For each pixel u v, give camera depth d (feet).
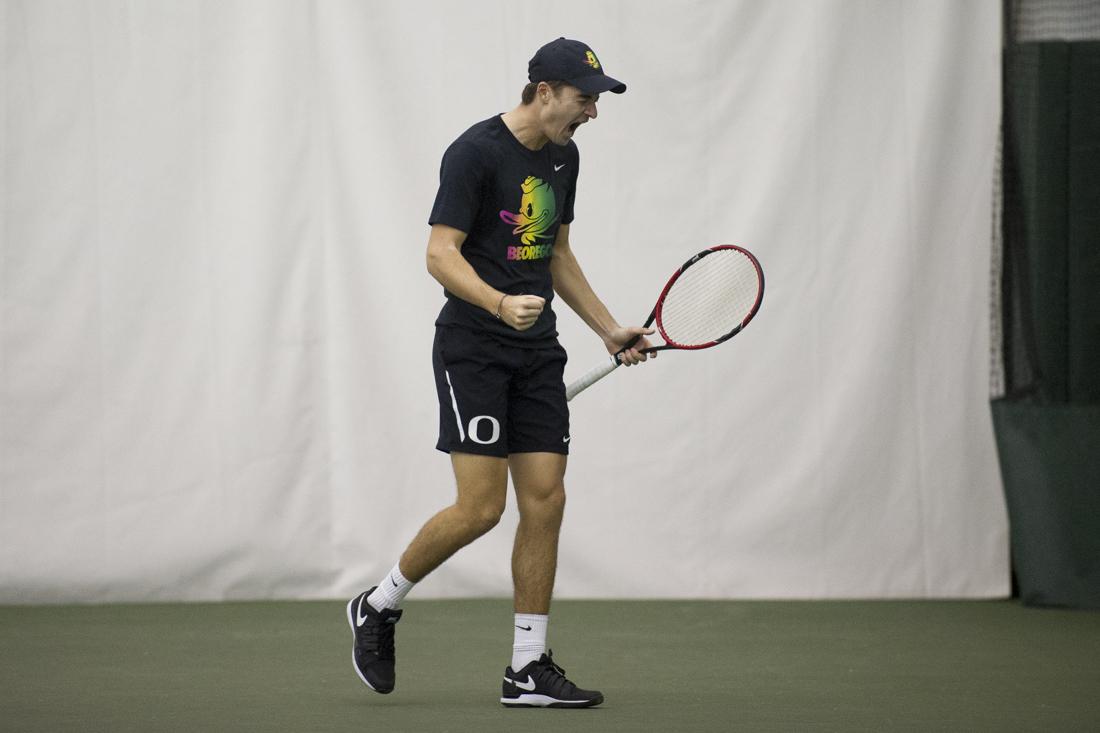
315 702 47.03
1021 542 74.49
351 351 76.79
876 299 77.05
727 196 77.00
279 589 76.64
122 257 75.97
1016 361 76.07
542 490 46.91
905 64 77.05
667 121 77.00
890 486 77.25
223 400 76.23
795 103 76.74
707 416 77.20
